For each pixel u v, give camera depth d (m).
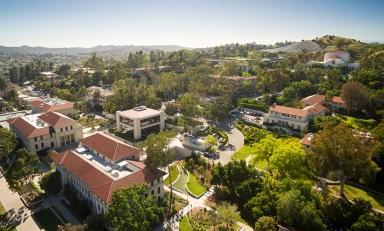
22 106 193.38
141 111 141.25
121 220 60.53
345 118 141.00
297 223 66.00
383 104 138.88
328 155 80.06
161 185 82.19
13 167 103.44
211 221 72.94
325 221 68.31
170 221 74.31
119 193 64.25
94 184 75.00
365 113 144.50
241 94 192.88
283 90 175.38
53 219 77.69
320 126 125.12
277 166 81.62
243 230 70.12
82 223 75.19
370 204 71.69
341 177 81.81
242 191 78.56
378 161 88.00
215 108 148.50
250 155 111.12
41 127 121.00
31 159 97.44
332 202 72.69
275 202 72.06
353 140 78.88
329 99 154.75
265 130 135.12
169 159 84.75
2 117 166.38
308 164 87.25
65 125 124.38
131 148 91.00
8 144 111.25
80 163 84.88
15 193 91.94
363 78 163.38
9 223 76.75
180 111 152.25
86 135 138.62
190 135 125.69
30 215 79.88
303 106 147.50
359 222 63.78
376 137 95.56
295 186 74.00
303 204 67.44
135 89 171.75
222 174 85.25
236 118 156.88
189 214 76.75
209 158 109.94
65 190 87.62
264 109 162.00
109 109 164.50
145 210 65.81
